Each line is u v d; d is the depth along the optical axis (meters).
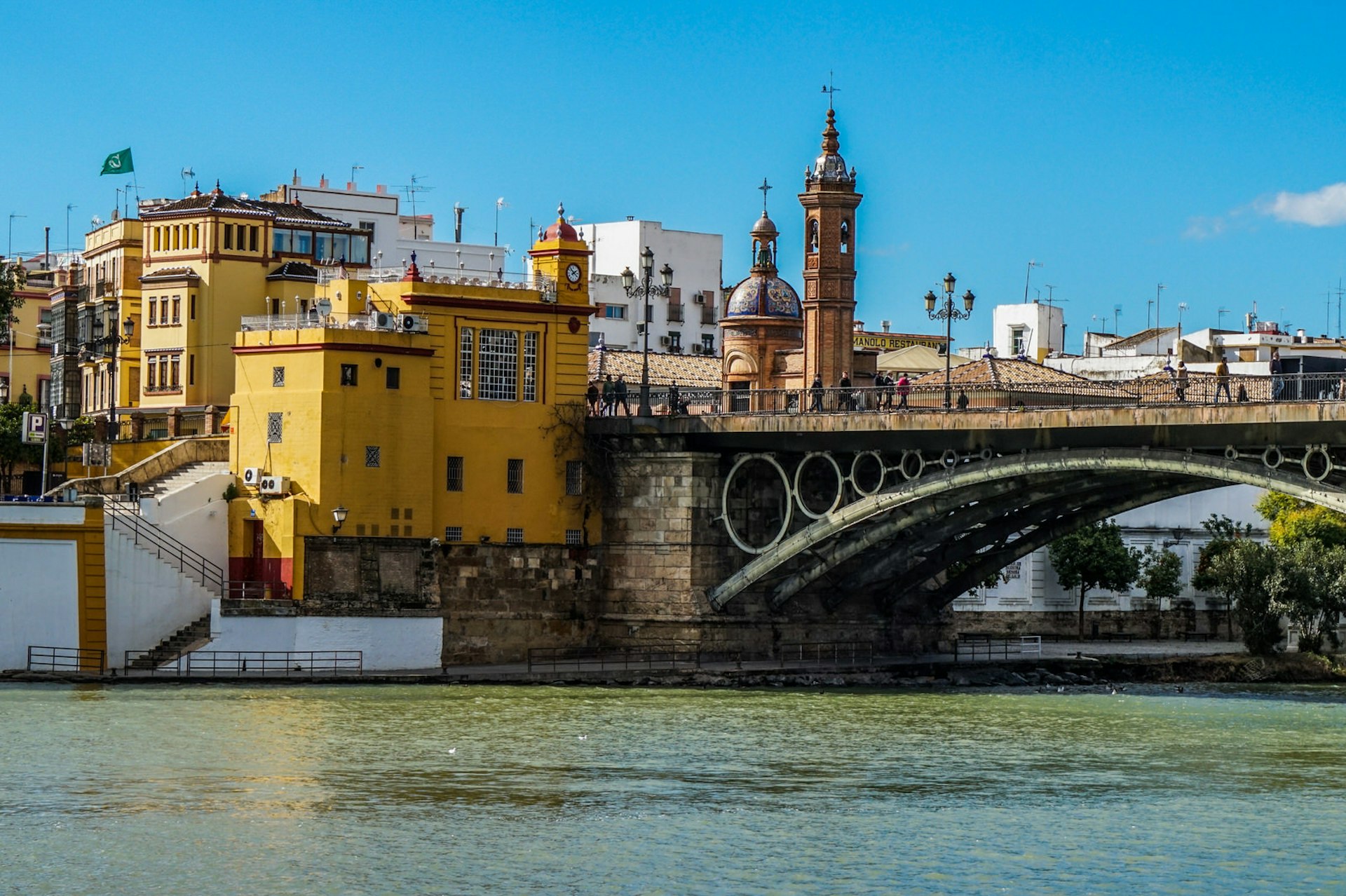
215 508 116.81
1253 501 162.62
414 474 117.75
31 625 107.38
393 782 79.38
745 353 148.50
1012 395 129.50
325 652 113.62
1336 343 192.62
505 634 120.88
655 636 121.94
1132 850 69.69
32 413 135.12
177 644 111.75
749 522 123.19
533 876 65.25
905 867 67.00
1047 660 125.44
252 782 78.75
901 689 116.06
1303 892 64.75
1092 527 148.00
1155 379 115.69
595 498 123.88
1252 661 128.38
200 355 138.75
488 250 196.62
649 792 78.44
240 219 140.00
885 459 116.69
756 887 64.44
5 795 75.62
